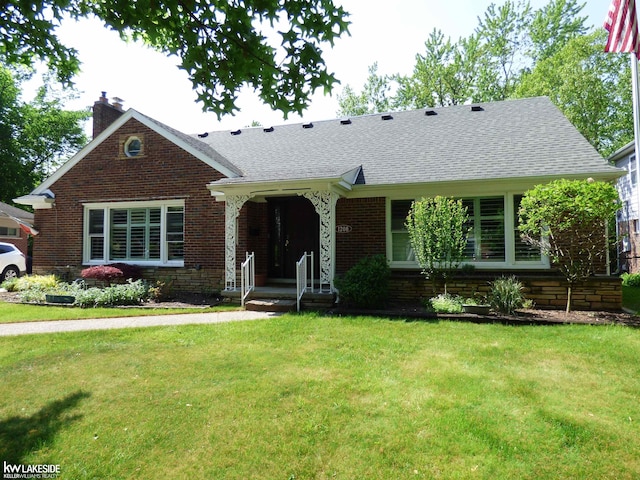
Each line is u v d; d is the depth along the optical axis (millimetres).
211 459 3102
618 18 9875
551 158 9484
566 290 8570
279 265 11828
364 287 8438
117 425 3631
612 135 23750
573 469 2902
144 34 4434
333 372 4820
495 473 2861
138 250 11984
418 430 3443
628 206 16875
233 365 5117
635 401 3975
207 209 11180
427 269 8789
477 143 10898
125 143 12070
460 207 8578
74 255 12352
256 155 12828
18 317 8477
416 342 6020
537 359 5195
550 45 28031
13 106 30109
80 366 5168
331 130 13961
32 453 3205
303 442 3299
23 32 4008
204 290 11055
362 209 10578
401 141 12000
